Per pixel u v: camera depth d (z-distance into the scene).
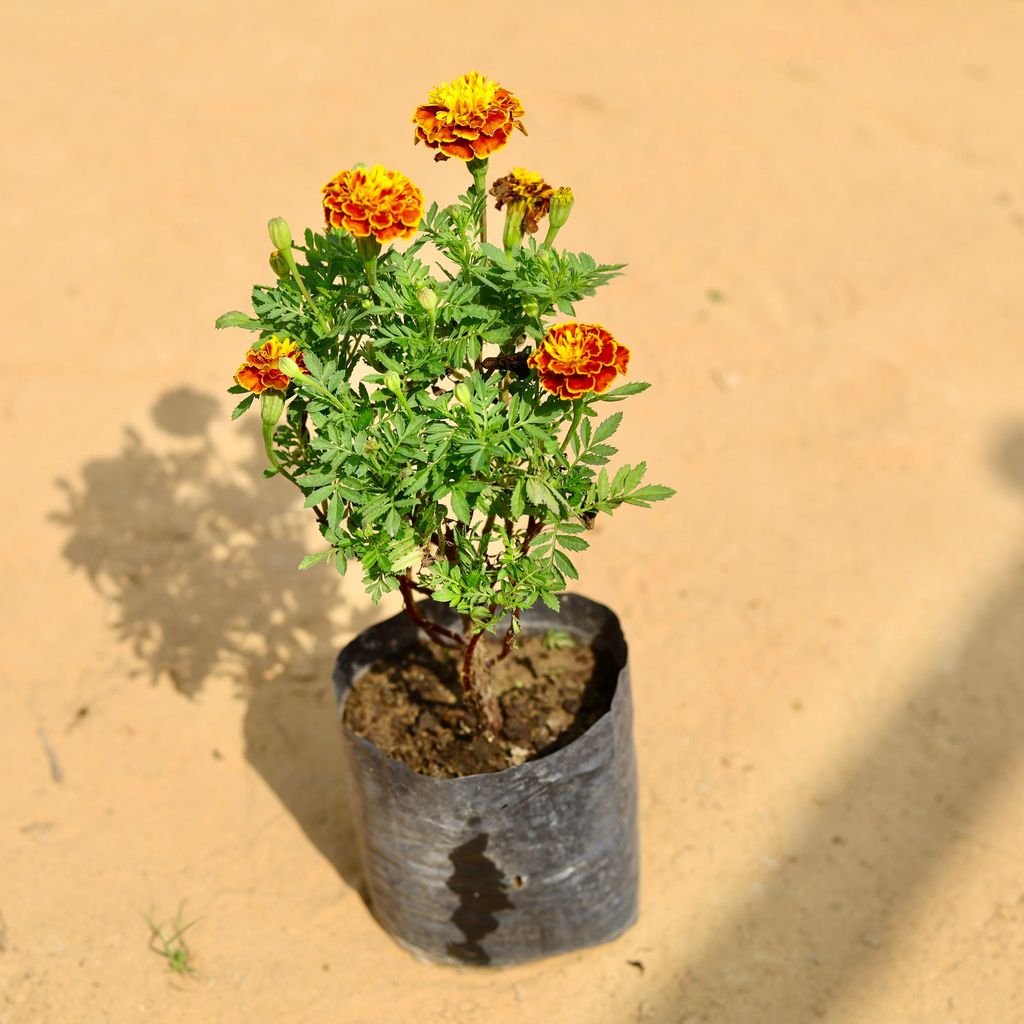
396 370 0.68
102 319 1.24
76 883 0.87
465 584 0.70
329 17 1.80
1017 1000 0.82
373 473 0.69
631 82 1.68
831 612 1.03
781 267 1.36
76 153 1.48
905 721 0.96
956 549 1.08
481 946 0.81
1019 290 1.35
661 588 1.05
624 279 1.33
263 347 0.66
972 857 0.89
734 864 0.89
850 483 1.13
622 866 0.82
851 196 1.49
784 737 0.95
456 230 0.70
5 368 1.20
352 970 0.83
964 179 1.53
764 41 1.83
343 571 0.69
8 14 1.79
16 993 0.82
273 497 1.11
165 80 1.63
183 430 1.15
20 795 0.92
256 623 1.02
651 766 0.94
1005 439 1.17
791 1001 0.82
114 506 1.09
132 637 1.01
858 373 1.23
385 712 0.81
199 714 0.96
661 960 0.84
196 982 0.83
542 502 0.69
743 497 1.12
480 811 0.75
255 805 0.92
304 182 1.43
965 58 1.82
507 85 1.65
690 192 1.47
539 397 0.70
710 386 1.21
